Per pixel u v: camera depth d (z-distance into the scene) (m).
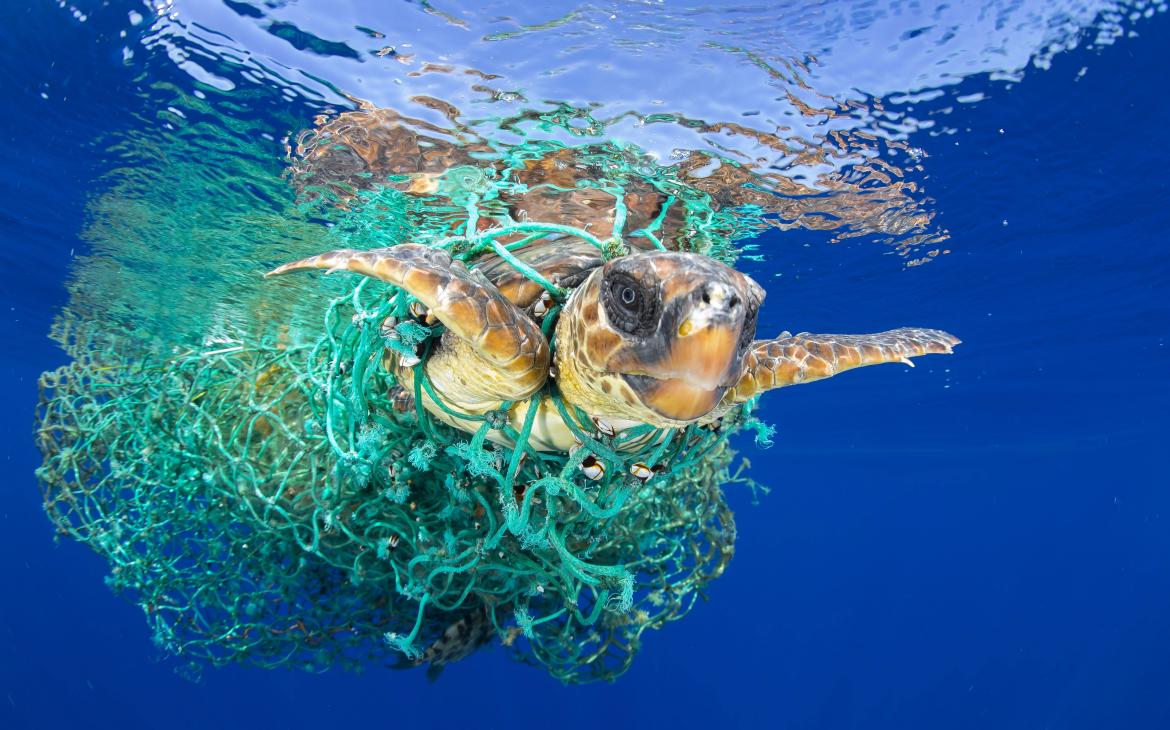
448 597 0.63
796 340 0.54
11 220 1.13
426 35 0.62
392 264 0.38
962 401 2.69
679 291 0.36
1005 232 1.09
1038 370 2.14
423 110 0.71
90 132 0.79
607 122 0.73
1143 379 2.26
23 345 2.55
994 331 1.72
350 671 0.67
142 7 0.60
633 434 0.44
